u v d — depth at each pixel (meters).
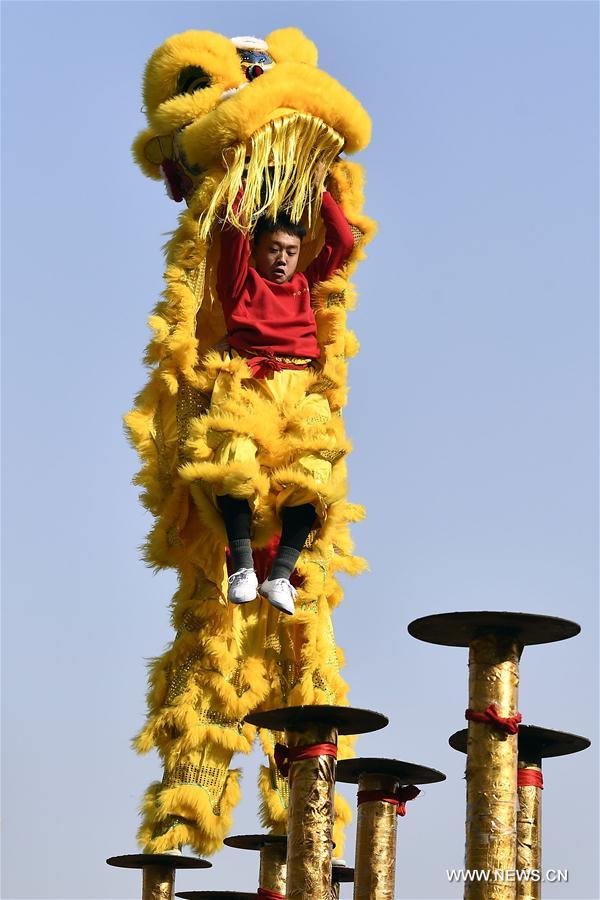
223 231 18.89
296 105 18.80
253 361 18.64
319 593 18.66
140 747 18.03
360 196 19.84
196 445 17.72
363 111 19.30
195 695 18.17
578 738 16.02
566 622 13.63
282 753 15.09
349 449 18.42
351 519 19.75
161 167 19.86
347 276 19.64
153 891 18.02
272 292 19.19
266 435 17.78
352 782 17.39
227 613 18.55
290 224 19.22
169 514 18.47
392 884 16.25
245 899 19.28
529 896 15.98
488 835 13.71
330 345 19.20
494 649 14.02
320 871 14.69
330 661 19.02
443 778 16.70
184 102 18.80
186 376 18.33
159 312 18.48
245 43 19.88
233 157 18.58
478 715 13.94
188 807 17.72
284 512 17.95
